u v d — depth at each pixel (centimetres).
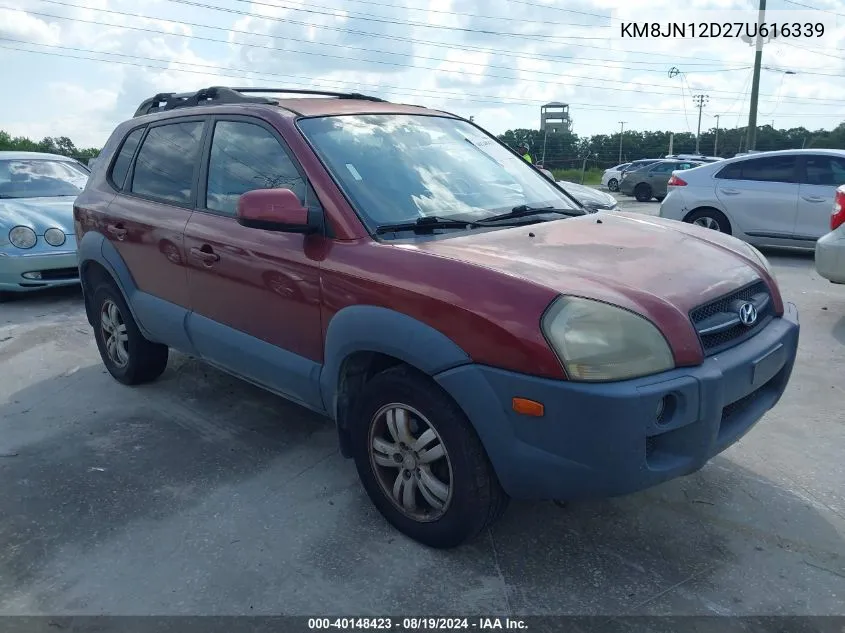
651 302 259
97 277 490
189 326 397
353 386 319
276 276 333
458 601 268
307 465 374
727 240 350
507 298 254
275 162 350
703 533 308
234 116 382
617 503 332
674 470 258
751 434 402
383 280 285
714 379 257
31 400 476
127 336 479
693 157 2652
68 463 383
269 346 350
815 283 782
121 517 329
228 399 466
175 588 278
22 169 863
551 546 300
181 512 332
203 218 384
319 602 269
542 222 347
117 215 449
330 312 309
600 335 245
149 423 432
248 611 265
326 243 313
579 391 240
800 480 352
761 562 289
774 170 948
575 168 4588
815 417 423
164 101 471
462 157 386
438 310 266
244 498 343
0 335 633
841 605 263
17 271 723
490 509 278
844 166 907
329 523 320
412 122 394
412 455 292
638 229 345
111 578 285
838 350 546
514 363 249
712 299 278
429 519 294
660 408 248
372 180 335
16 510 337
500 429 255
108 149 491
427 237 312
